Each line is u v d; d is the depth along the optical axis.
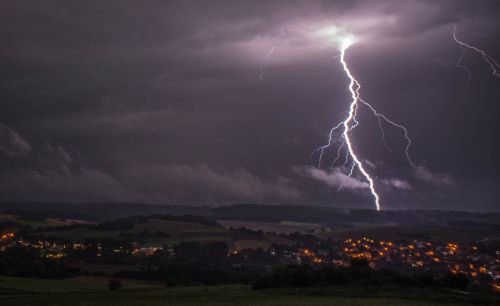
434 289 72.62
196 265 139.00
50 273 122.56
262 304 64.06
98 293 89.50
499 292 71.19
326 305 61.84
